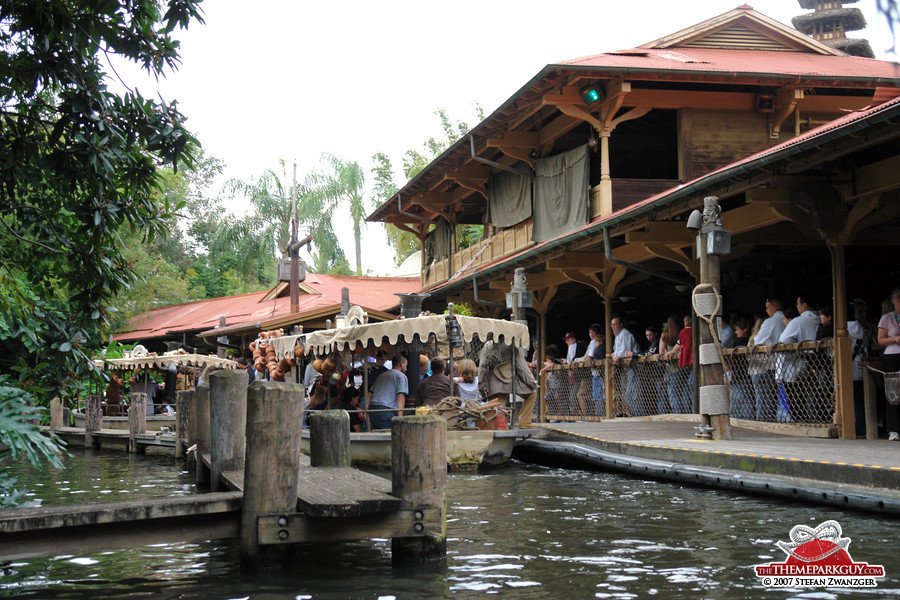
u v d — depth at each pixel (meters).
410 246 45.22
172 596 5.37
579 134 22.17
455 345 12.84
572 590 5.29
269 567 5.95
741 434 12.05
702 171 19.45
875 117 8.71
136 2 6.60
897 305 10.58
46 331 7.38
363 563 6.19
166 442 16.62
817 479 8.08
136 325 35.25
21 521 5.31
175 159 6.86
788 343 12.00
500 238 24.94
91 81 6.54
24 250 7.43
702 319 11.27
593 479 10.77
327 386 14.05
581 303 24.41
